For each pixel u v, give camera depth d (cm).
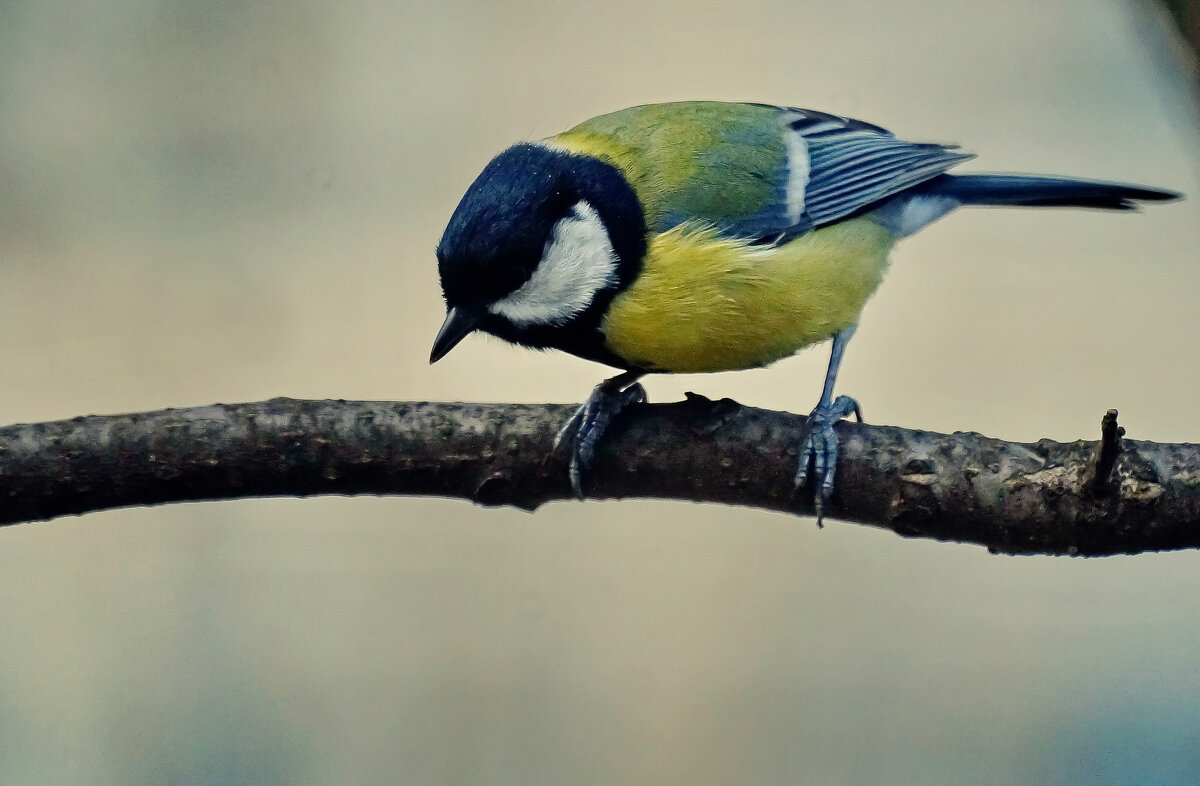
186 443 290
